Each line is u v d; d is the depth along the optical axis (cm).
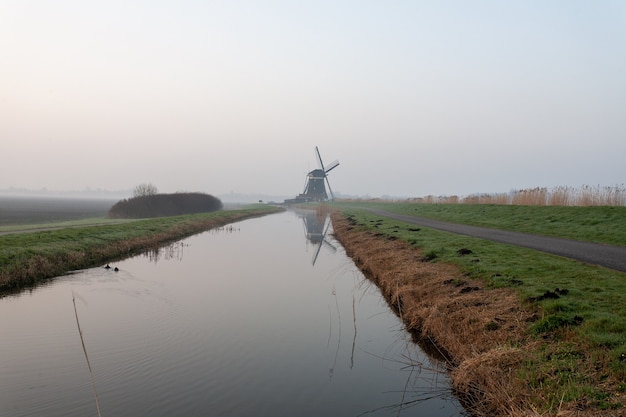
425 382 819
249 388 779
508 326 880
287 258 2334
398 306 1294
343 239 3052
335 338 1058
